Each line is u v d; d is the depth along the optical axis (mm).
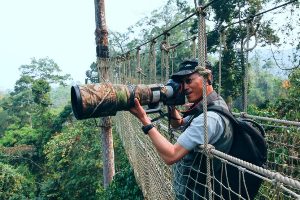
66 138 14414
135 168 4848
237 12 15039
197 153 1521
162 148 1504
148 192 3629
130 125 5273
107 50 7535
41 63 54062
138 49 3434
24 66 52688
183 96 1709
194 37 2201
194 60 1625
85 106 1429
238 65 16328
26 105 40375
